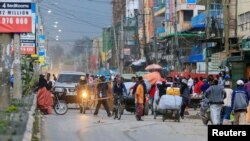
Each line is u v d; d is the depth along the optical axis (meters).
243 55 45.00
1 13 27.14
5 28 27.17
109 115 34.50
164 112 31.98
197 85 44.97
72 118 31.52
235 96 26.11
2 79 25.83
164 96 32.19
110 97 34.69
